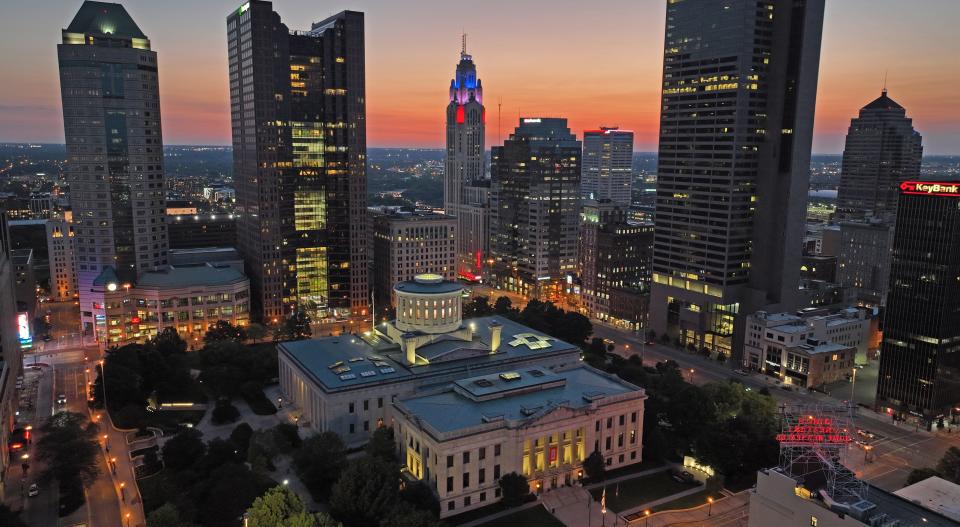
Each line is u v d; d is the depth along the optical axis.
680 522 150.50
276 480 167.62
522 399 174.00
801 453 127.75
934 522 113.94
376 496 142.75
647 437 184.00
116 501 160.25
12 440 194.12
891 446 196.62
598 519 151.62
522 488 154.50
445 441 150.62
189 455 172.75
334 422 187.00
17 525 136.88
